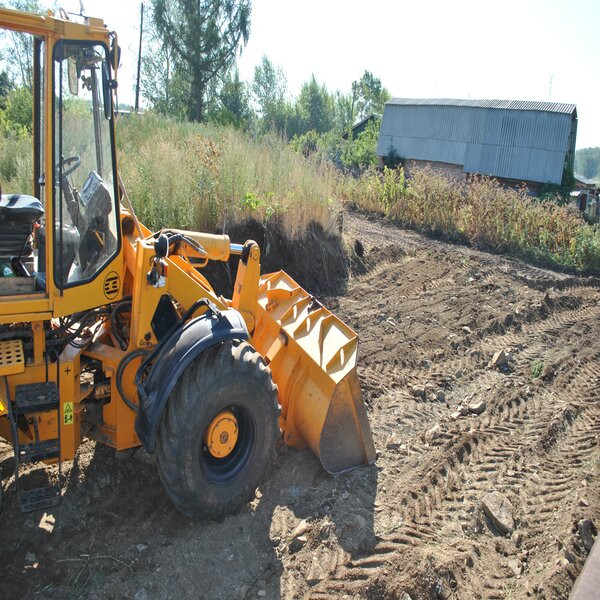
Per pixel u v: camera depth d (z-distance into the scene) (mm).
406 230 13711
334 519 3840
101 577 3268
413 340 7070
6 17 2830
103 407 3807
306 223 9109
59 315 3291
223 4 33969
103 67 3264
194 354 3389
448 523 3936
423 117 31109
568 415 5535
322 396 4148
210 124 14281
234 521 3758
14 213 3377
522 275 10820
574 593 3250
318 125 51906
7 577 3219
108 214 3490
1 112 10227
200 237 4215
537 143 28328
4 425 3465
